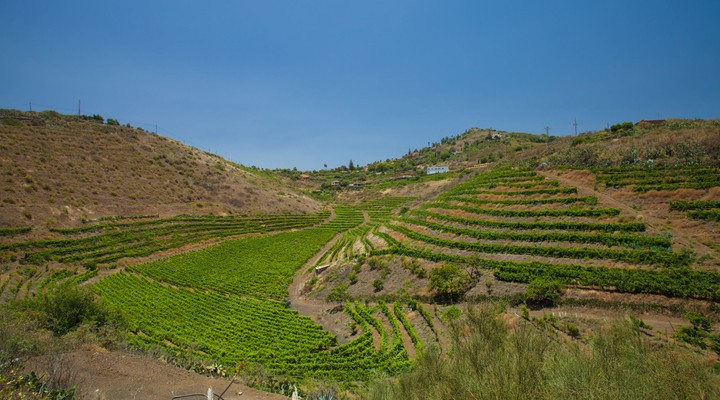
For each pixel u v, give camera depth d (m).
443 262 51.56
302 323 48.41
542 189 57.19
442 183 139.75
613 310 34.25
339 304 53.50
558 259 43.16
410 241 62.22
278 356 38.44
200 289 64.75
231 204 116.69
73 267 65.25
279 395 19.25
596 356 10.56
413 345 37.56
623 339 11.55
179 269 73.00
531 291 37.91
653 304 33.19
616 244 41.16
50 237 70.94
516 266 43.97
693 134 54.41
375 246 68.88
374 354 36.12
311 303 57.25
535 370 10.26
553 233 46.16
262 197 128.00
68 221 77.69
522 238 48.47
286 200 133.50
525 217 53.31
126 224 85.12
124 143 116.00
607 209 46.19
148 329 44.69
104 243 75.50
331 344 41.81
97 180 95.25
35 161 89.00
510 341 12.08
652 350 10.97
